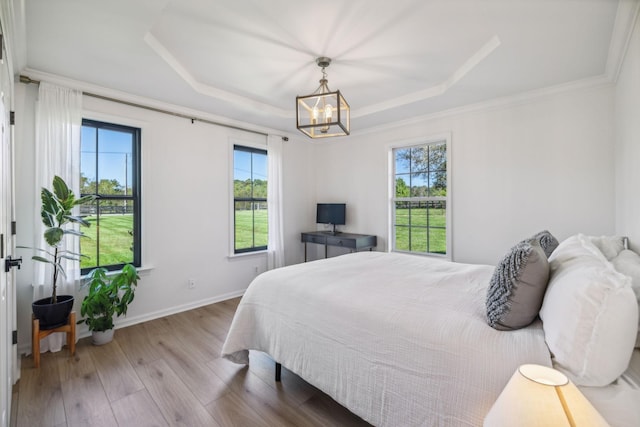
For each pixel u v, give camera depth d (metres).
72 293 2.61
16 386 1.99
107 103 2.91
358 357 1.46
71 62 2.37
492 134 3.31
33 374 2.13
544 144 2.98
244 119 3.91
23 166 2.46
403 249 4.16
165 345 2.59
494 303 1.28
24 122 2.46
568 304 1.03
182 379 2.08
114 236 3.03
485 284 1.88
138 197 3.18
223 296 3.87
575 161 2.82
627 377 0.97
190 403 1.83
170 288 3.37
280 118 3.87
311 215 5.08
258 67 2.68
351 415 1.73
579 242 1.62
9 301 1.78
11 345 1.90
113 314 2.75
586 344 0.96
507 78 2.71
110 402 1.83
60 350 2.48
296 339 1.78
